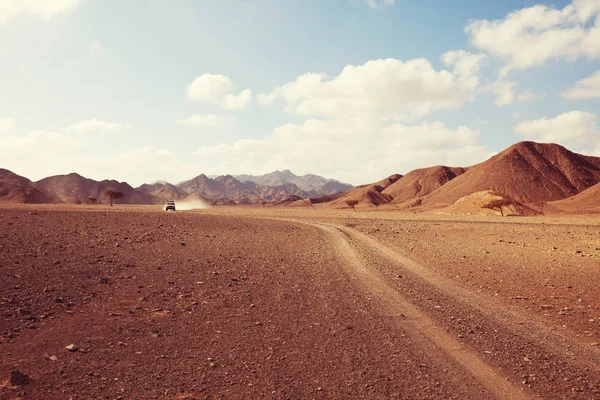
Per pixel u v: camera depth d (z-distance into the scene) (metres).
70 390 5.29
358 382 5.78
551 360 6.79
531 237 29.05
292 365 6.33
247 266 15.37
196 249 19.08
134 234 22.91
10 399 4.97
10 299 9.08
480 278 13.95
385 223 45.19
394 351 7.02
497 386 5.77
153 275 12.76
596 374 6.25
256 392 5.41
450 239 27.39
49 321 8.03
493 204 93.31
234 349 6.96
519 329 8.42
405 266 16.19
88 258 14.61
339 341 7.46
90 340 7.14
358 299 10.62
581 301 10.84
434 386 5.72
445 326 8.48
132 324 8.12
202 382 5.67
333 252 19.86
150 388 5.44
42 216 31.09
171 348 6.93
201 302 9.99
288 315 9.07
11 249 14.99
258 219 46.53
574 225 44.09
